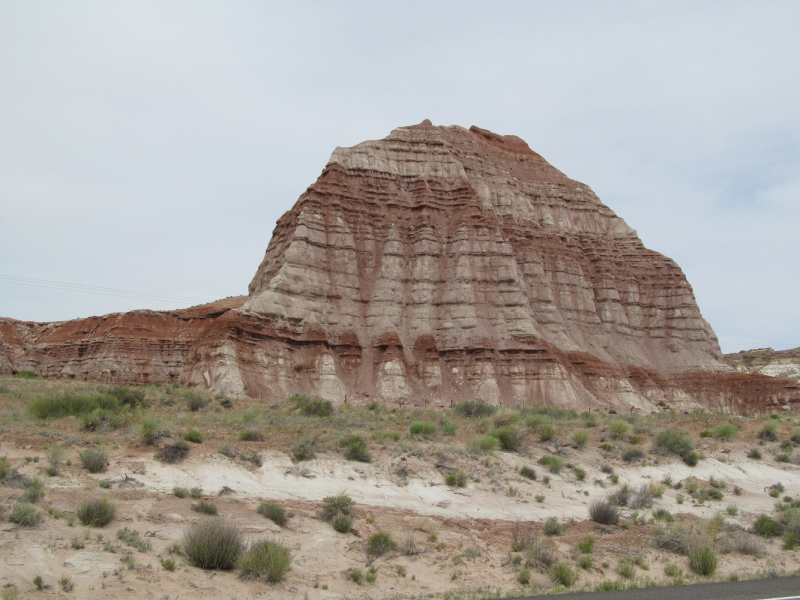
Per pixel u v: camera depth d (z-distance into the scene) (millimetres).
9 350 101750
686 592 15289
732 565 20719
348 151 81188
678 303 93438
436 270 75375
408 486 26891
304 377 63594
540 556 19312
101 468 21500
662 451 38812
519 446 35812
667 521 25922
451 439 35312
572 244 92812
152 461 23484
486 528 22734
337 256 72625
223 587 14211
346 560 17734
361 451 28922
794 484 36375
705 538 22203
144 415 29828
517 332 72875
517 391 69188
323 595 14914
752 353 133750
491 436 35281
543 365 71000
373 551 18609
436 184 82062
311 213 73188
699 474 36344
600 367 78438
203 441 27531
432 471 28672
